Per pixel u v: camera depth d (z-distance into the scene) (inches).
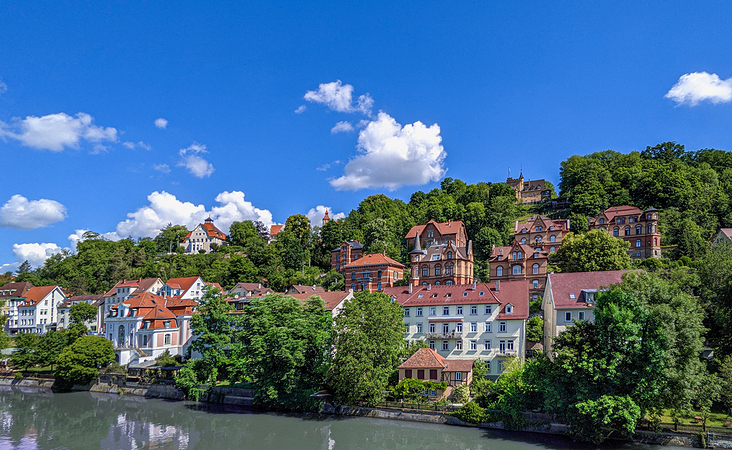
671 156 6766.7
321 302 2901.1
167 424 2504.9
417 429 2241.6
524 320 2723.9
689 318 1876.2
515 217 6422.2
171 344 3818.9
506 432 2133.4
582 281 2775.6
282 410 2687.0
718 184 5629.9
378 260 4702.3
